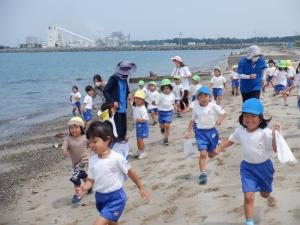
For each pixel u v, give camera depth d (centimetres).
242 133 488
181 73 1340
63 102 2453
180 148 915
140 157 873
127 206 607
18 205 696
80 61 9925
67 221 603
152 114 1296
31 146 1209
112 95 799
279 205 531
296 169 654
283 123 1025
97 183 456
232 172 684
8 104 2439
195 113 679
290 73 1622
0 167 973
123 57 12306
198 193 616
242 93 858
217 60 8081
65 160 988
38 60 11456
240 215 521
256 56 816
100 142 449
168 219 545
